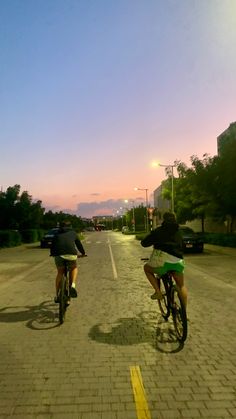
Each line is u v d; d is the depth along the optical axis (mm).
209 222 44656
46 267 18766
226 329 7094
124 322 7676
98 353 5855
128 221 118562
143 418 3938
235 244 27031
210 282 12797
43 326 7469
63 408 4172
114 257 23672
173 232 6684
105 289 11750
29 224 50625
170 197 41812
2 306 9398
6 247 37312
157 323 7531
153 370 5152
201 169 31328
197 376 4930
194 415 3977
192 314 8266
